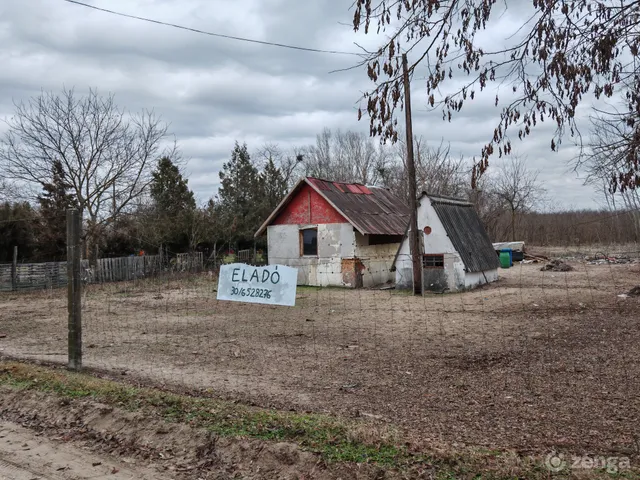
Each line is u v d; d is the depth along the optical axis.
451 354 8.41
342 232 22.31
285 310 14.52
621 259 28.53
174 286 21.86
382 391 6.41
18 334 11.23
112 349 9.33
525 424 5.10
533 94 5.13
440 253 19.06
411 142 18.03
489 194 42.72
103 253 29.61
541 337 9.57
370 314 13.49
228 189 40.44
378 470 4.02
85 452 4.90
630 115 5.07
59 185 27.05
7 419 5.86
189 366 7.90
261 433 4.79
